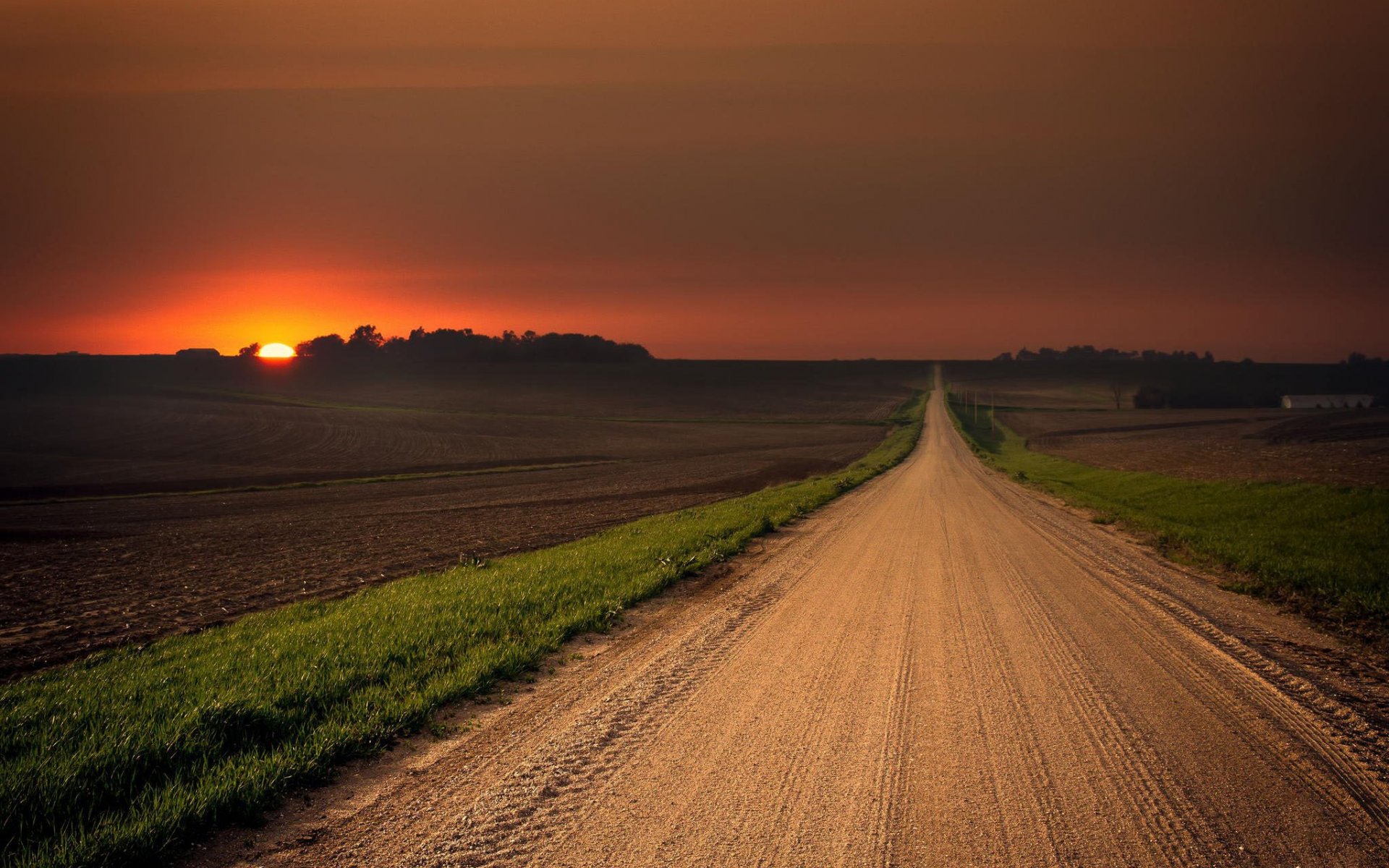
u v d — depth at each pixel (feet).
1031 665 23.24
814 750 17.02
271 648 25.44
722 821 13.79
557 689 21.56
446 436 254.06
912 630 27.61
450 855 12.75
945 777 15.61
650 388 491.31
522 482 134.10
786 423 339.57
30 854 12.39
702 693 20.94
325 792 15.29
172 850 12.97
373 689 20.66
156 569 52.08
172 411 302.25
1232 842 13.03
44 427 244.83
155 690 20.99
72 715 18.35
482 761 16.65
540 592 33.60
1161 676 22.21
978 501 80.53
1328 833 13.33
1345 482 84.99
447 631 26.99
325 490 121.19
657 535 54.39
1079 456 173.06
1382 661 24.00
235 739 17.31
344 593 43.16
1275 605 31.91
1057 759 16.47
